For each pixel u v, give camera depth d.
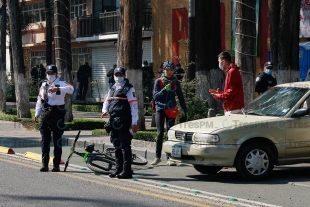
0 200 8.75
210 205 8.47
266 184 10.16
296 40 15.70
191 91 14.88
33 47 42.00
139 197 9.01
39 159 12.77
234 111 11.43
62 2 18.69
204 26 16.83
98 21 33.72
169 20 29.58
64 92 11.16
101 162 11.17
